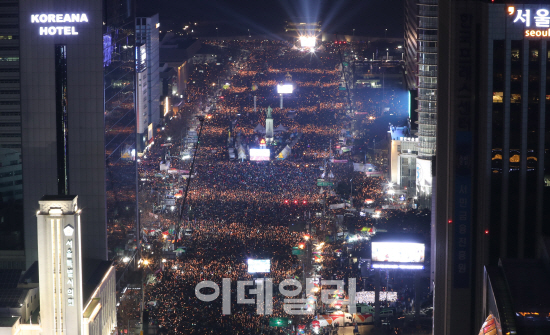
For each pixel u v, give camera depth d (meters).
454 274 145.75
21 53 182.12
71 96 183.50
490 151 143.25
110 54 194.12
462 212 144.62
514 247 145.25
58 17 181.00
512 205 144.50
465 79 141.88
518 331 109.62
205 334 148.00
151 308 164.75
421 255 173.25
